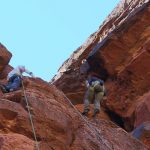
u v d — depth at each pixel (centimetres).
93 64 2316
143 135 1720
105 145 1222
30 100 1106
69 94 2338
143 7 2258
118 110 2123
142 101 1988
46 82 1294
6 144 923
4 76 1581
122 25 2262
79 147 1134
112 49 2256
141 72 2166
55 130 1080
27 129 1031
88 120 1371
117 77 2203
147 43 2183
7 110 1038
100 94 1553
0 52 1553
